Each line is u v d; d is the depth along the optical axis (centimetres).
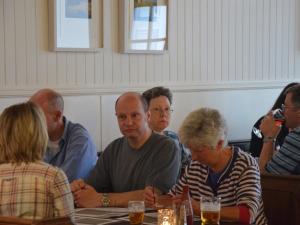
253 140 538
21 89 492
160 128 467
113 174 380
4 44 484
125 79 546
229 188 304
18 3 489
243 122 627
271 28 639
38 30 499
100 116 534
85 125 525
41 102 412
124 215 321
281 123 432
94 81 529
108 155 385
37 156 270
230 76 613
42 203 264
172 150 364
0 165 270
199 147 301
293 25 656
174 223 272
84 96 524
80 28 516
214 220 274
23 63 494
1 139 268
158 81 565
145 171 364
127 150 374
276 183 326
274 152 435
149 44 555
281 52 649
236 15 612
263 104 641
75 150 412
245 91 626
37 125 268
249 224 293
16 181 265
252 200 296
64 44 508
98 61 529
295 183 321
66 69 514
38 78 501
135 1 541
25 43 494
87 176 412
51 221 226
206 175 312
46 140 274
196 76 589
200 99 593
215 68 602
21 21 491
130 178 369
